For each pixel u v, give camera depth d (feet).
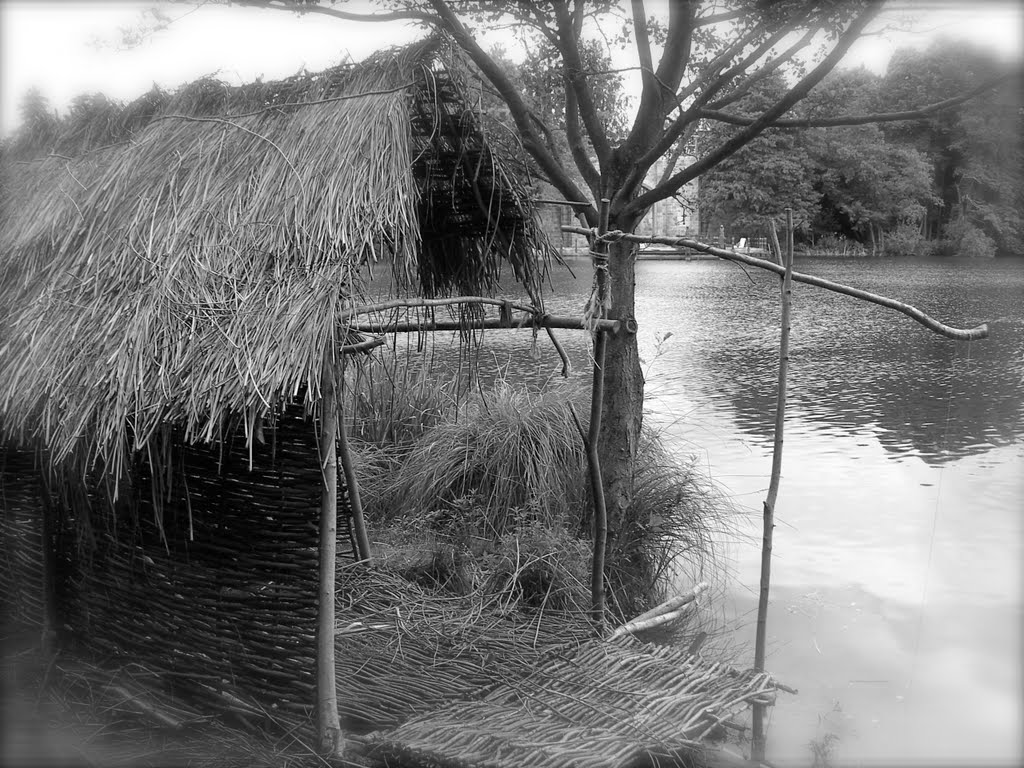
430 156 13.79
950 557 18.45
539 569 16.76
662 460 21.18
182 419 11.10
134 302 12.06
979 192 92.48
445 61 12.42
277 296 10.94
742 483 23.61
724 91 22.68
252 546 11.82
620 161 18.24
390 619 15.48
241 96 13.75
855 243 97.96
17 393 12.74
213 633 12.25
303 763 11.01
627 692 12.46
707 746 11.75
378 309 12.03
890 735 12.26
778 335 49.70
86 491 12.63
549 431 20.30
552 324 14.70
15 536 14.89
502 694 12.74
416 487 20.70
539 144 18.07
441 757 10.57
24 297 13.99
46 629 13.96
